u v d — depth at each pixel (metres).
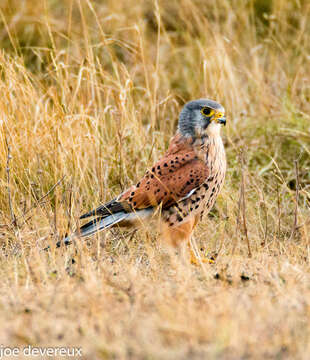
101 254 9.26
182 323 6.48
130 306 7.05
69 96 13.34
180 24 19.50
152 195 9.63
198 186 9.73
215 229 10.83
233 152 13.74
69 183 11.17
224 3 18.75
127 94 13.65
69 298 7.29
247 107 15.55
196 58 17.72
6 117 12.06
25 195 11.23
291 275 8.32
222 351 5.93
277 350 5.97
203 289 7.76
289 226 11.09
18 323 6.63
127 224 9.88
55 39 17.52
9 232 10.32
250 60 17.59
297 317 6.79
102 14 18.42
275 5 19.25
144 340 6.16
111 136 13.03
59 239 9.78
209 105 9.84
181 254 9.23
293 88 15.51
